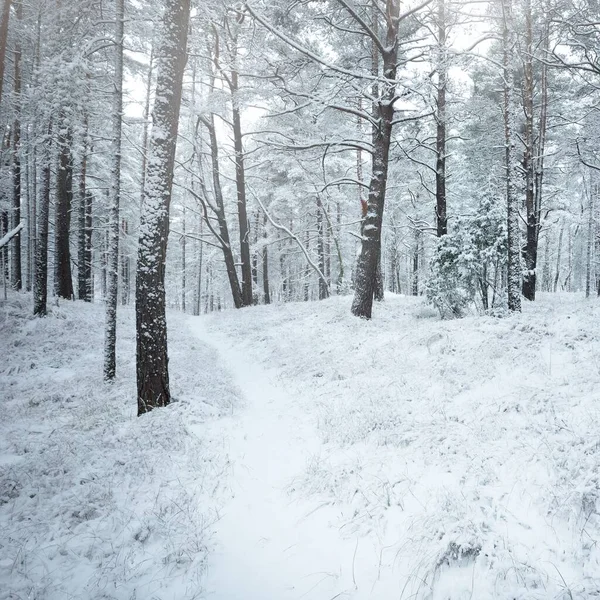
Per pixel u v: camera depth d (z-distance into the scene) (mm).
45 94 12117
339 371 9109
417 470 4871
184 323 21938
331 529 4195
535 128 20141
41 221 15000
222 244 22844
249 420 7477
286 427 6977
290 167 25391
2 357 12547
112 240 10617
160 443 6305
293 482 5102
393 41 12375
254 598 3449
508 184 12039
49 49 12797
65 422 8141
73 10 11539
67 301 18953
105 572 3830
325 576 3586
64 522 4652
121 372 11305
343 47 15703
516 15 14234
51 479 5602
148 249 7777
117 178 10609
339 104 13570
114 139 10555
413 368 8273
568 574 3125
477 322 9828
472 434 5348
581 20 13711
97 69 13617
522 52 13734
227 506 4758
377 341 10680
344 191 27453
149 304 7770
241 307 23078
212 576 3723
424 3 11773
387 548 3779
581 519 3537
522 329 8617
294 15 12578
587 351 6891
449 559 3404
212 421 7277
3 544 4320
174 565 3885
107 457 6105
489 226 13562
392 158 18266
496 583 3141
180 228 38094
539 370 6699
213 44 17484
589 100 18031
